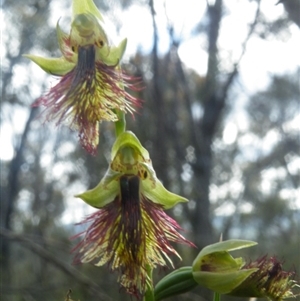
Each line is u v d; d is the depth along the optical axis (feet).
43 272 64.75
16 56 76.28
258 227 93.71
